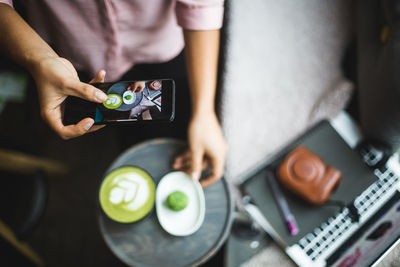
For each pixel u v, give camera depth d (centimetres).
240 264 67
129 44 69
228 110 90
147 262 67
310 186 67
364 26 83
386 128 69
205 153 71
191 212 66
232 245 69
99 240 131
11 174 105
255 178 73
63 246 130
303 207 69
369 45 79
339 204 68
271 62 100
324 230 67
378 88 70
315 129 79
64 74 48
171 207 65
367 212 66
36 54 50
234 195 73
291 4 112
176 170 72
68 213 135
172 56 80
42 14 60
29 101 135
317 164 68
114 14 60
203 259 67
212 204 70
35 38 52
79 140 144
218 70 102
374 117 71
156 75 83
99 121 51
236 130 85
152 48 73
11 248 117
